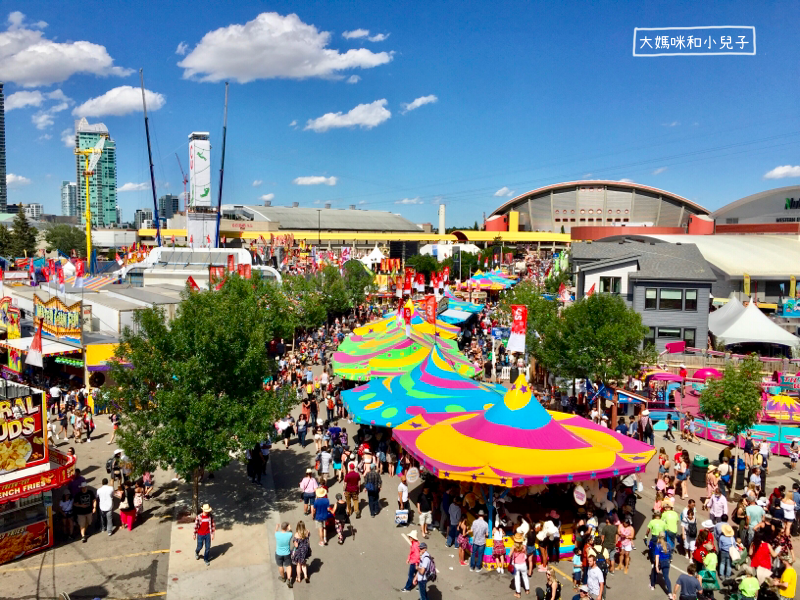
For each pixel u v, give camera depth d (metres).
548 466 16.92
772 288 63.09
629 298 41.25
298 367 40.12
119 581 15.86
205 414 18.36
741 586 14.04
